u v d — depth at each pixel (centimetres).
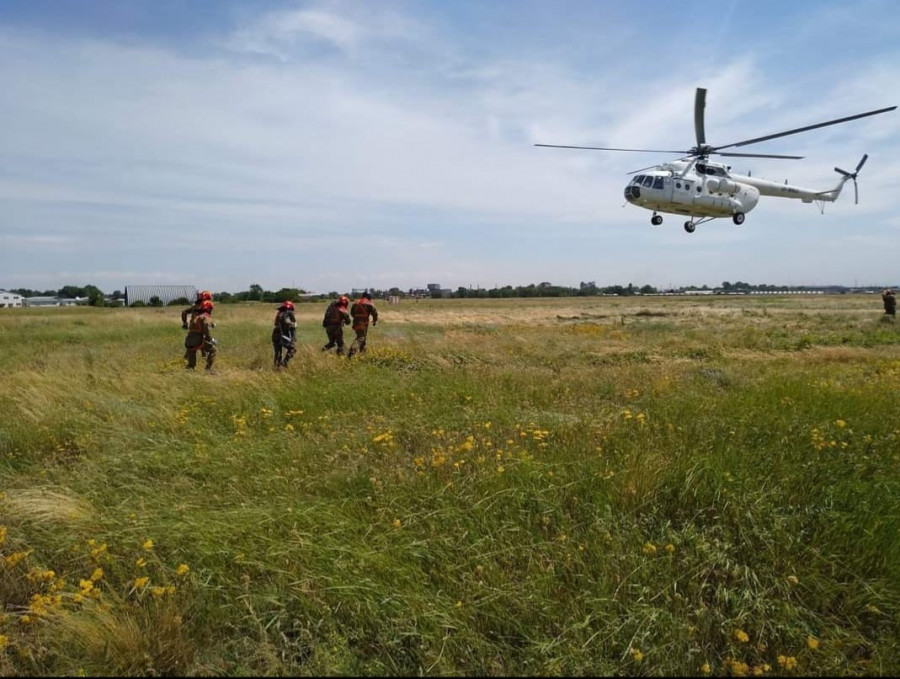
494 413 584
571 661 230
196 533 323
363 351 1177
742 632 238
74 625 249
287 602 269
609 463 410
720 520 330
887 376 823
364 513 355
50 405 627
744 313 3594
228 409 642
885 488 362
